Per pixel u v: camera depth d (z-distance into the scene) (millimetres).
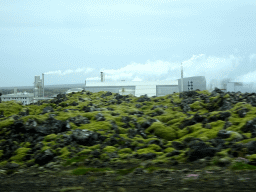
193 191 7914
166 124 20438
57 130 18469
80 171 12203
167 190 8219
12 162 14859
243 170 10188
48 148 15766
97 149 15602
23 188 9383
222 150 13180
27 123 18562
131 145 16188
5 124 19219
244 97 23953
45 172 12734
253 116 18328
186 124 19484
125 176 10781
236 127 16922
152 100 28469
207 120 19344
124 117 20859
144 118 21438
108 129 18562
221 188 8016
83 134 16766
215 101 23859
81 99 29281
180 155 13578
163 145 16188
